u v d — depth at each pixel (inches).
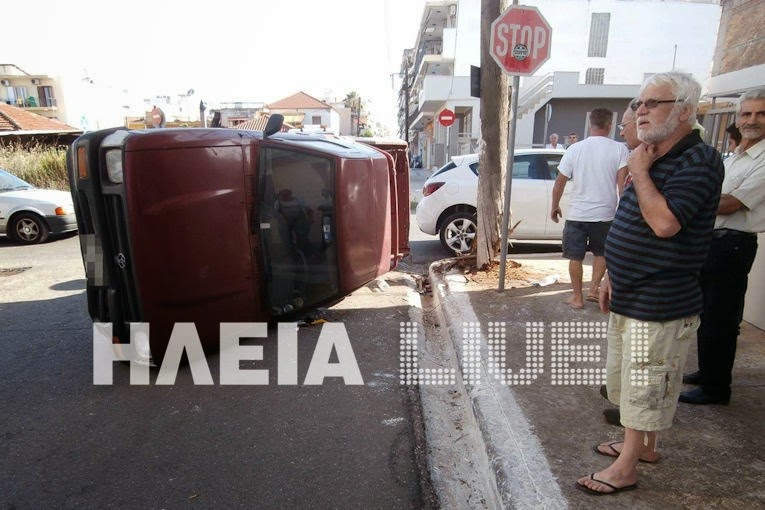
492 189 242.4
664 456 101.5
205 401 143.6
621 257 84.7
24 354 177.3
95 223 154.7
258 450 120.0
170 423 132.3
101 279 159.8
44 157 624.1
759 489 91.6
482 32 228.8
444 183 316.5
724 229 112.9
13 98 1786.4
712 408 119.2
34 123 944.9
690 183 76.7
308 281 187.8
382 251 211.8
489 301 202.2
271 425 131.0
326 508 100.7
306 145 178.2
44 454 119.3
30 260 333.4
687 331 83.2
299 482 108.5
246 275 168.4
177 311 156.7
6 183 419.2
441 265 270.8
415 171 1380.4
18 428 130.6
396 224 234.2
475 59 1385.3
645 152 80.7
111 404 142.5
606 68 1409.9
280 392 148.4
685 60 1408.7
